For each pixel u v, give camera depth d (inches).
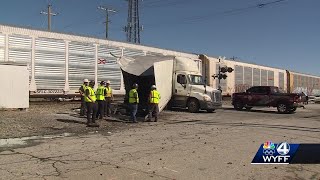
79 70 967.0
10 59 816.3
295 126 657.0
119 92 1083.9
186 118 781.3
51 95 901.2
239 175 300.8
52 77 900.6
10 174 287.7
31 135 491.5
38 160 338.6
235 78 1665.8
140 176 289.9
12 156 354.6
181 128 597.6
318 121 762.8
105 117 732.7
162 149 403.9
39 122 607.2
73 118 679.1
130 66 806.5
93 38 1010.1
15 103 761.6
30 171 298.0
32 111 762.2
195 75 971.3
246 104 1090.7
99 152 381.7
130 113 701.9
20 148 397.4
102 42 1033.5
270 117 858.1
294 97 1005.2
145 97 821.9
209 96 939.3
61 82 921.5
